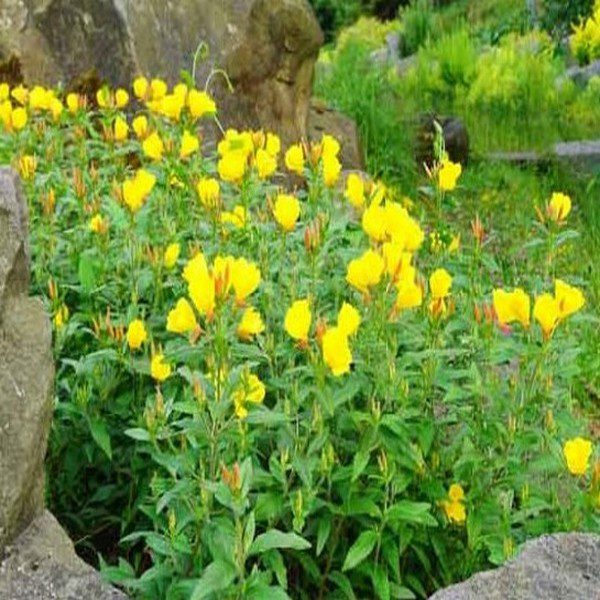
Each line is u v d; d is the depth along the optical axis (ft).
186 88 19.52
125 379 15.29
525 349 13.71
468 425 13.85
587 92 59.82
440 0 90.38
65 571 11.98
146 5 28.89
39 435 12.45
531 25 62.54
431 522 12.96
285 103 32.01
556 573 11.62
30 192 17.69
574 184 43.55
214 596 11.39
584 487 15.30
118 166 19.79
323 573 13.65
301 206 17.60
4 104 19.45
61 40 27.99
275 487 12.80
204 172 18.72
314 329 13.91
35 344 12.76
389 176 40.70
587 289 26.32
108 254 16.34
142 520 14.80
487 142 53.67
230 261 11.68
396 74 66.23
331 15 95.50
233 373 11.92
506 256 24.80
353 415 12.98
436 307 13.80
